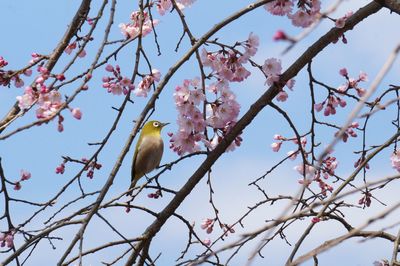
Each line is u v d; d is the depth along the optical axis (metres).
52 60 11.23
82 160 10.47
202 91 11.03
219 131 11.49
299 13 11.01
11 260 9.23
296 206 11.06
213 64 10.98
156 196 11.23
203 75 11.02
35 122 8.02
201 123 11.03
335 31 11.20
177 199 11.04
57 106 8.77
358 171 9.62
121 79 10.04
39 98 8.73
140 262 11.06
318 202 5.92
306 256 5.74
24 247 9.30
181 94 11.02
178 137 11.17
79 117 8.52
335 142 4.80
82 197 9.63
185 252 11.17
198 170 11.27
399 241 9.09
